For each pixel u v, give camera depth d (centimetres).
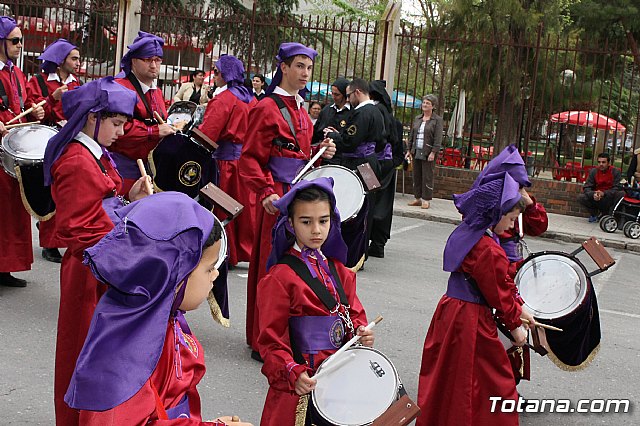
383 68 1688
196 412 308
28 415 532
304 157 669
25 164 709
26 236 807
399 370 682
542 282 577
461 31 2095
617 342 823
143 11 1864
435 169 1838
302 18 1778
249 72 1747
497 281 492
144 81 696
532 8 2081
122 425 251
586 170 1773
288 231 416
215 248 279
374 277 1009
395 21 1678
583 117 2000
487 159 1847
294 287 405
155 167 702
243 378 630
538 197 1773
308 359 404
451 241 508
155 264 257
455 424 498
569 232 1530
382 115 1055
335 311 409
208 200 503
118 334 253
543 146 2428
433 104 1647
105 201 442
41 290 815
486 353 502
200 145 716
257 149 646
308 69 656
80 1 1867
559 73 2106
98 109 427
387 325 805
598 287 1100
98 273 255
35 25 1898
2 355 630
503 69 2034
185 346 303
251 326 686
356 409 374
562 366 574
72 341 440
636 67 2080
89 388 249
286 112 655
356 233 669
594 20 2344
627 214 1549
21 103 847
